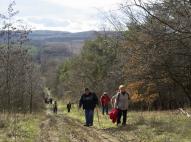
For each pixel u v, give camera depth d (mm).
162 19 16031
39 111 55688
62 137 18219
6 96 33250
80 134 19453
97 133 19719
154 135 17016
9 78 32781
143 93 35219
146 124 20766
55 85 139625
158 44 17125
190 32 15281
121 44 20922
